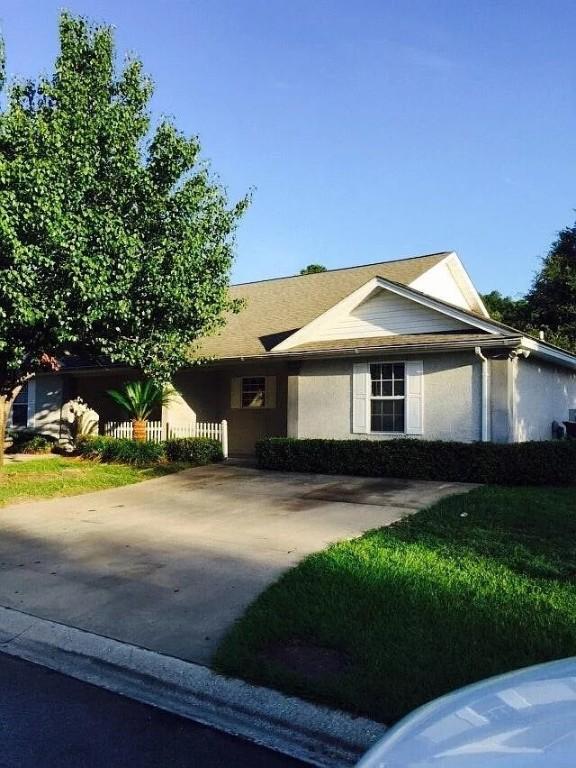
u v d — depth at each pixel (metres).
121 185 12.26
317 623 5.24
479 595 5.82
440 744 2.15
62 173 11.07
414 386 14.09
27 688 4.63
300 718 4.01
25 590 6.67
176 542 8.32
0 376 13.61
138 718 4.17
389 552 7.32
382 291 14.96
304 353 14.98
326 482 12.76
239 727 4.06
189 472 14.79
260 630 5.17
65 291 11.18
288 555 7.51
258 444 14.97
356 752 3.70
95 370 19.61
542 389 15.44
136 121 12.50
